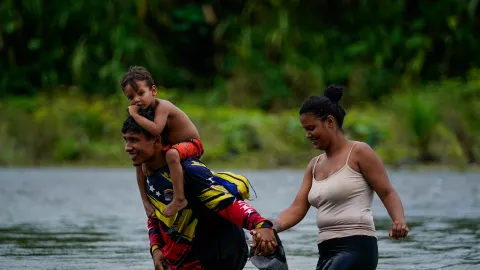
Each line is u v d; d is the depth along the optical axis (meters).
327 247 8.49
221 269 8.27
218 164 35.31
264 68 45.53
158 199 8.30
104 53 45.78
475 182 27.20
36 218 17.55
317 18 49.44
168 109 9.05
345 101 44.91
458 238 14.15
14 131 37.25
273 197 21.64
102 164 36.50
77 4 46.28
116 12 46.47
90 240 13.98
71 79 45.88
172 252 8.30
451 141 36.25
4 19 45.56
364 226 8.38
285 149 36.12
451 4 48.62
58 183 26.95
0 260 11.68
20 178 29.03
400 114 37.31
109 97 42.97
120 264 11.31
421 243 13.48
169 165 8.01
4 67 45.72
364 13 49.56
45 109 38.81
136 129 8.15
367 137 36.62
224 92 44.78
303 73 45.34
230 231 8.29
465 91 39.78
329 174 8.54
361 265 8.30
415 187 25.31
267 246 7.70
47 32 46.56
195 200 8.12
